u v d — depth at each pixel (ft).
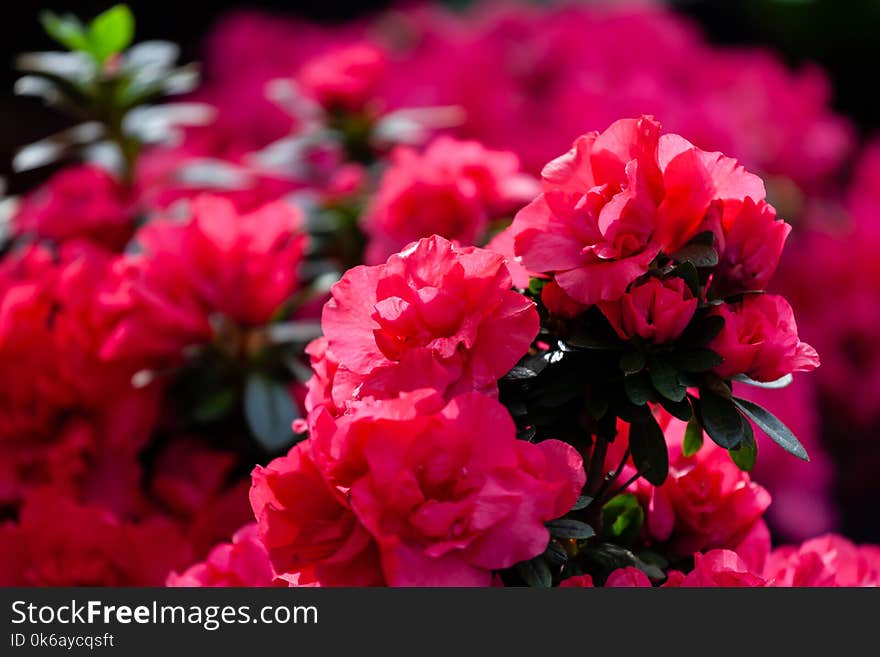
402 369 2.66
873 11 7.77
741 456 2.78
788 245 5.85
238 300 3.36
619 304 2.71
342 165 4.58
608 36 6.27
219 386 3.42
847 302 5.69
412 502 2.60
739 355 2.70
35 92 3.89
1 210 4.13
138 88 3.85
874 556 3.02
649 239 2.71
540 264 2.71
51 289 3.40
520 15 6.55
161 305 3.27
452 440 2.61
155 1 9.44
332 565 2.63
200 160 4.32
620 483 2.90
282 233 3.37
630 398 2.71
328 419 2.65
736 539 2.91
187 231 3.33
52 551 3.16
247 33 6.77
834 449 5.88
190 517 3.37
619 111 5.06
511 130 5.27
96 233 3.73
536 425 2.77
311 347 2.83
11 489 3.31
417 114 4.99
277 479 2.65
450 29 7.00
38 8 8.93
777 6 8.05
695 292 2.71
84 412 3.35
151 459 3.45
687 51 6.50
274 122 5.46
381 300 2.68
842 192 7.27
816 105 6.51
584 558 2.83
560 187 2.73
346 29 7.34
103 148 3.93
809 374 5.53
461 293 2.67
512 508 2.61
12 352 3.31
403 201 3.54
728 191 2.73
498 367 2.68
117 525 3.16
